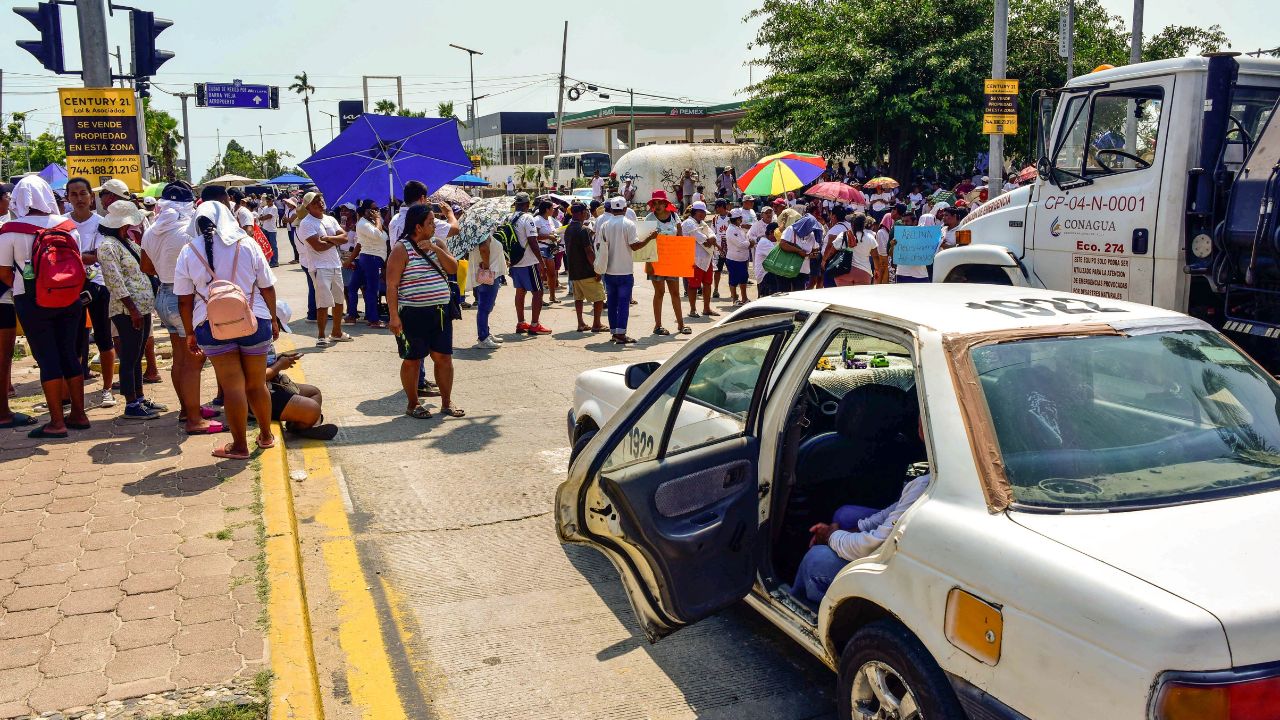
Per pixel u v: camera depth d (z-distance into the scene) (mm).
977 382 2971
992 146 15711
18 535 4816
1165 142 6805
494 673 3971
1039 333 3197
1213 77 6496
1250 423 3102
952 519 2699
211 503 5289
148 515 5102
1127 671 2178
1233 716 2104
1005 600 2473
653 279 11961
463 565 5062
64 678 3521
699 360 3414
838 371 4641
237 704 3379
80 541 4750
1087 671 2260
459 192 16422
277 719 3299
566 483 3426
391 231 11789
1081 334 3242
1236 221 6238
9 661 3635
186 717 3291
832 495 4070
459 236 10781
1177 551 2404
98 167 9883
